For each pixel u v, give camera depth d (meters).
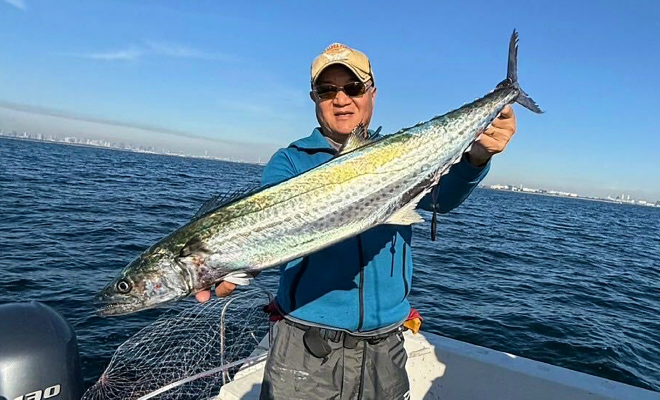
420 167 0.98
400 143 0.98
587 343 2.93
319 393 0.99
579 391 1.43
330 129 1.08
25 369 1.16
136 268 0.98
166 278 0.97
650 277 5.98
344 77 1.02
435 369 1.63
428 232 8.32
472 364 1.60
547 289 4.46
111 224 6.05
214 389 1.65
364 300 0.98
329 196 0.93
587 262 6.70
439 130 1.00
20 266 3.62
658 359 2.82
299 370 0.99
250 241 0.93
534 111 1.08
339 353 0.99
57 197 8.34
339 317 0.97
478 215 14.41
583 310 3.78
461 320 3.21
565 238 10.20
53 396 1.20
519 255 6.61
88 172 16.84
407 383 1.08
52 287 3.19
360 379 1.00
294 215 0.93
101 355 2.25
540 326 3.18
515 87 1.08
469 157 1.02
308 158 1.06
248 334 1.90
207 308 2.01
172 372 1.68
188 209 8.63
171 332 1.92
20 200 7.37
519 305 3.70
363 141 0.97
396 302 1.02
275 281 3.60
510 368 1.55
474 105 1.04
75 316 2.71
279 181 0.95
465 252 6.35
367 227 0.93
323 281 0.98
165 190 12.64
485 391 1.53
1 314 1.24
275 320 1.08
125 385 1.59
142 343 1.85
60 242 4.64
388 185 0.96
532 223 13.70
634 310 3.98
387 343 1.03
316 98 1.07
